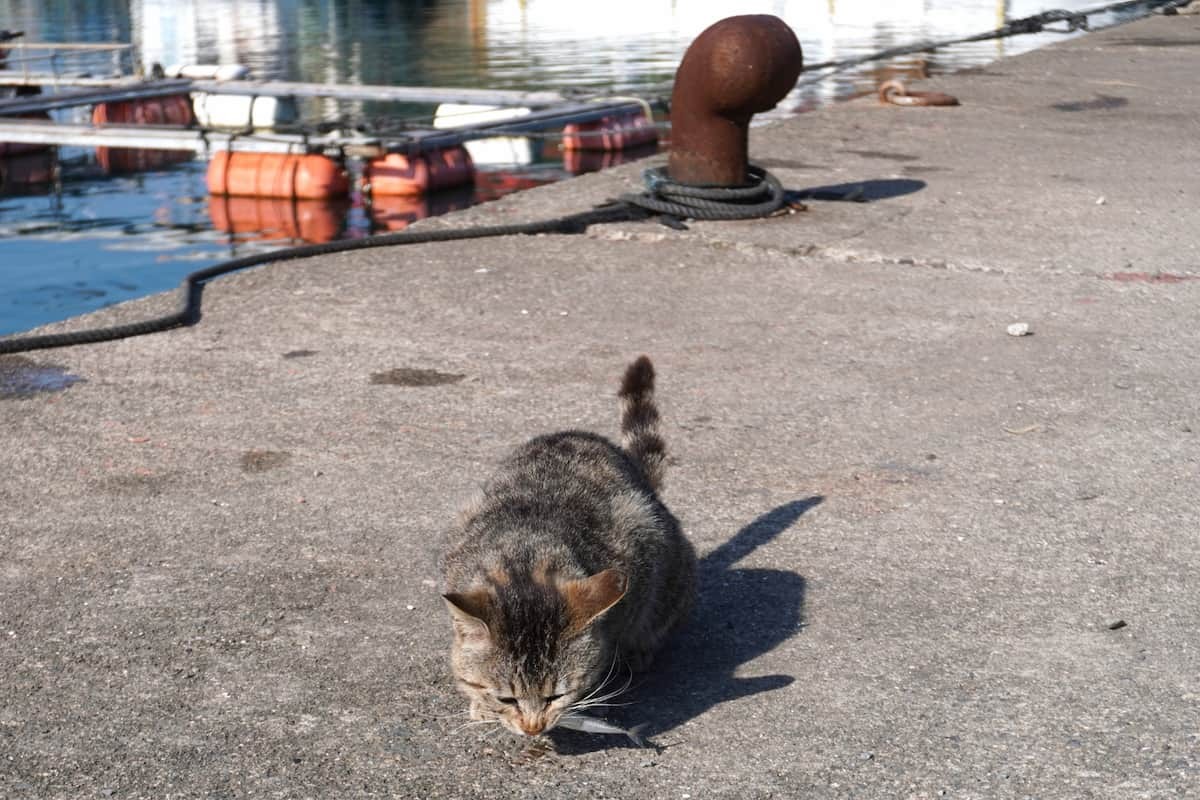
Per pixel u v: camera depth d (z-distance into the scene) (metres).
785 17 12.95
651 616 2.58
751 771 2.40
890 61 9.76
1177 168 4.81
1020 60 7.39
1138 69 6.99
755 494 2.96
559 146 7.72
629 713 2.50
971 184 4.63
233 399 3.27
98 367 3.40
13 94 8.86
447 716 2.50
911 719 2.48
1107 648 2.60
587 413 3.21
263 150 6.59
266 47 12.37
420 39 12.59
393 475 3.01
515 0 15.80
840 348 3.48
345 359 3.43
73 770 2.41
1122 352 3.45
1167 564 2.77
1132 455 3.06
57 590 2.72
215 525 2.87
